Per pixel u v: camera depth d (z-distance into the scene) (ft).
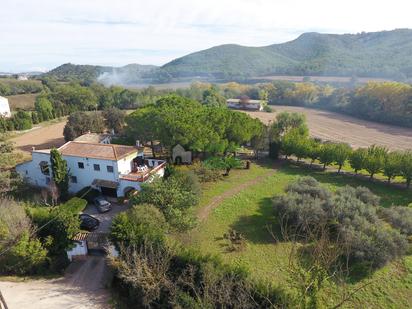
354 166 160.86
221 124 159.53
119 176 126.11
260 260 88.28
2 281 74.38
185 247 75.77
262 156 200.64
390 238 86.43
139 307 66.85
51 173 134.31
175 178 118.93
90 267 80.94
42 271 78.95
